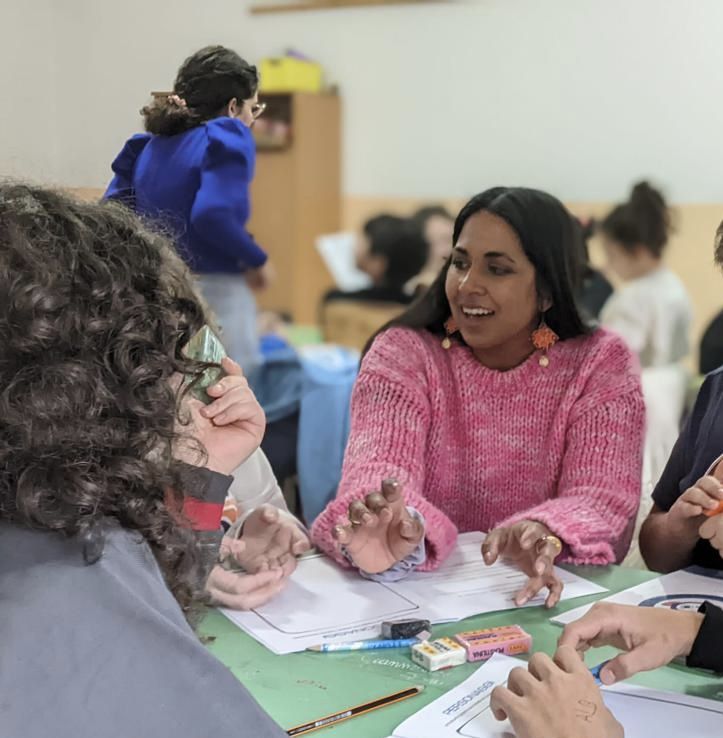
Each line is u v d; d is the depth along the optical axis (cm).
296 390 209
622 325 314
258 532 114
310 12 381
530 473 138
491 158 374
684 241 328
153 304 63
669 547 123
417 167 390
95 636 56
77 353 58
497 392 138
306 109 384
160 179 108
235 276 148
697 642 87
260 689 86
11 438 57
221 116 114
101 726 54
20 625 55
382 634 98
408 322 143
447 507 140
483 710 82
